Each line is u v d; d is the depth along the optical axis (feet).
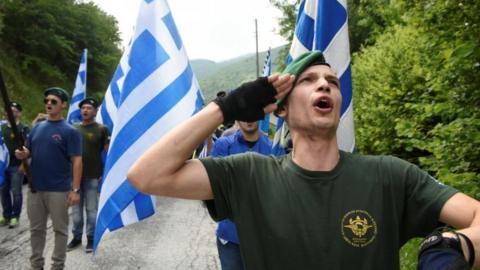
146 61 11.71
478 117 10.72
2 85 14.47
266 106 5.12
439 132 11.40
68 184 15.19
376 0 27.30
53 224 14.82
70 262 16.97
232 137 12.25
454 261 3.83
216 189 5.10
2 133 22.24
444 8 10.89
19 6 93.61
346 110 9.64
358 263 4.61
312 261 4.63
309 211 4.79
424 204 4.82
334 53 9.68
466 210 4.55
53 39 99.50
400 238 4.94
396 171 5.02
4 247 18.81
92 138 19.42
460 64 10.67
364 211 4.76
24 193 32.78
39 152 14.73
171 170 4.97
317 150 5.07
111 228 10.98
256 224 4.98
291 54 10.53
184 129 5.02
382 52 20.36
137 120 11.41
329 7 9.71
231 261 10.46
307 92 5.10
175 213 25.57
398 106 17.85
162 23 12.00
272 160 5.32
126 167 11.19
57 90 15.34
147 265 16.58
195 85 12.35
